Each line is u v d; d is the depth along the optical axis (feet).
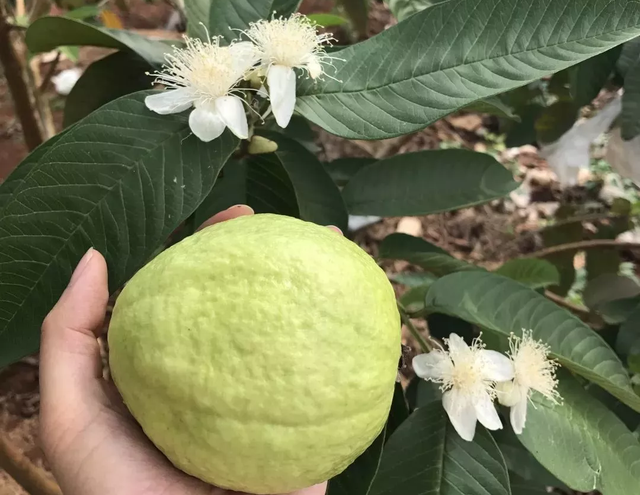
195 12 0.85
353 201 1.04
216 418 0.51
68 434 0.63
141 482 0.60
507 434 1.02
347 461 0.57
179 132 0.71
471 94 0.68
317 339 0.52
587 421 0.85
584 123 1.15
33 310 0.69
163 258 0.58
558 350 0.83
